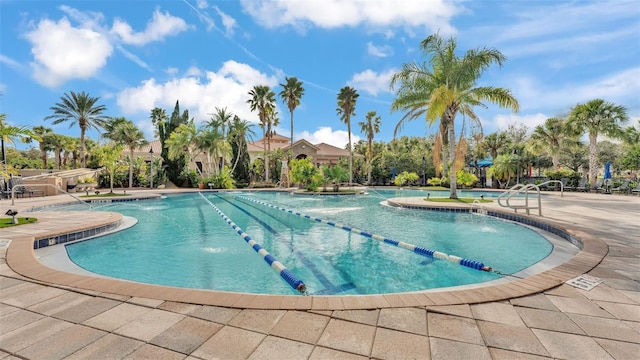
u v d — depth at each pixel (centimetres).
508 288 321
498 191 2375
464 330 240
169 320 257
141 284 333
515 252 589
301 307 278
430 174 3584
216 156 3083
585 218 823
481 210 1066
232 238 753
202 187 2873
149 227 901
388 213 1149
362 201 1741
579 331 239
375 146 4706
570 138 2375
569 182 2442
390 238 716
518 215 882
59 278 352
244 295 303
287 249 638
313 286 429
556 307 281
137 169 3138
